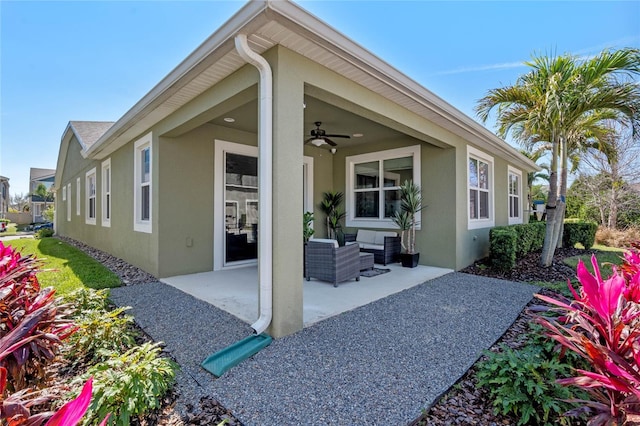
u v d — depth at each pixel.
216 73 3.73
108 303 4.05
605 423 1.44
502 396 2.05
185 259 5.95
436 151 6.77
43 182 34.44
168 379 2.24
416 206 6.74
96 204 9.83
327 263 5.21
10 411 1.24
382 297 4.57
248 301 4.29
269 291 3.15
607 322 1.61
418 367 2.60
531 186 15.84
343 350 2.90
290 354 2.82
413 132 5.40
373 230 7.77
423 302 4.35
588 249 9.74
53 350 2.17
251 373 2.51
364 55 3.49
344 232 8.30
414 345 3.01
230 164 6.59
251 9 2.71
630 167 12.84
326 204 8.19
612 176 13.19
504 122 7.00
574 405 1.93
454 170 6.53
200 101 4.34
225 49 3.23
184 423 1.96
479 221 7.74
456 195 6.54
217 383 2.38
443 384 2.36
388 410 2.07
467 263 6.99
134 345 2.92
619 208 13.31
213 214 6.32
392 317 3.75
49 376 2.44
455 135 6.50
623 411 1.39
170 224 5.75
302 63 3.38
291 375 2.48
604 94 5.74
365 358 2.75
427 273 6.16
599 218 14.05
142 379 1.99
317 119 5.71
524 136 7.03
